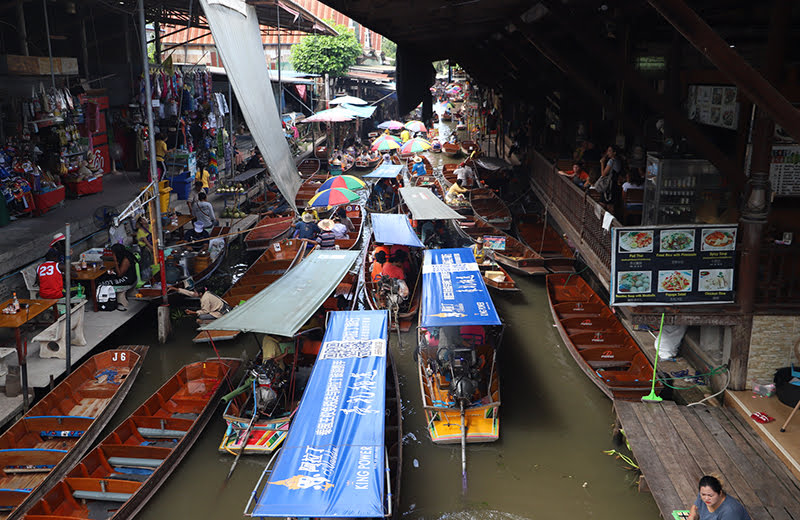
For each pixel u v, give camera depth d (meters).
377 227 17.39
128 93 22.98
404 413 11.48
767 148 8.55
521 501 9.01
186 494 9.15
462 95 57.16
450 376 10.84
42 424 9.86
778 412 8.97
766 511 7.19
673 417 9.18
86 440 9.67
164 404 11.02
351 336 11.27
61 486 8.45
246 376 11.08
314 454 7.91
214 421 10.81
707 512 6.42
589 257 13.01
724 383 9.70
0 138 16.09
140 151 22.86
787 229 9.32
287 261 17.27
